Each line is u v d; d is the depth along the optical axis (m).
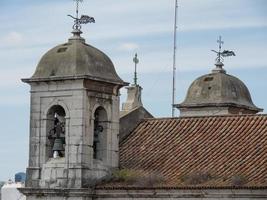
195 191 83.25
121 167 91.06
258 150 86.88
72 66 89.94
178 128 93.69
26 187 91.06
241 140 88.94
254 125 90.38
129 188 86.38
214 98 117.69
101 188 88.00
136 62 104.31
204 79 119.94
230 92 118.31
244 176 82.81
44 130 91.38
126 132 95.25
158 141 92.94
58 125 91.31
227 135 90.25
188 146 90.56
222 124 91.94
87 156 89.38
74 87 89.81
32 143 91.81
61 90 90.50
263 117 91.06
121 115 95.62
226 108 116.94
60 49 91.81
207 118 93.38
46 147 91.25
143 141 93.62
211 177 84.38
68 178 89.19
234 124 91.38
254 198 80.94
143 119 96.50
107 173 90.19
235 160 86.25
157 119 95.75
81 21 93.31
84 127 89.31
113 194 87.50
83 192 87.94
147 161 90.56
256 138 88.62
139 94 101.31
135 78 102.12
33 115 91.88
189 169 87.06
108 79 91.00
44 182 90.38
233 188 81.56
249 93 121.19
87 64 90.25
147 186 85.44
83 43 92.69
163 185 84.94
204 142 90.31
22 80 91.94
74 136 89.44
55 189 89.19
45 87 91.38
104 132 91.69
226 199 82.12
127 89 101.31
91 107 90.19
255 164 84.94
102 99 91.44
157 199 85.38
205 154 88.56
